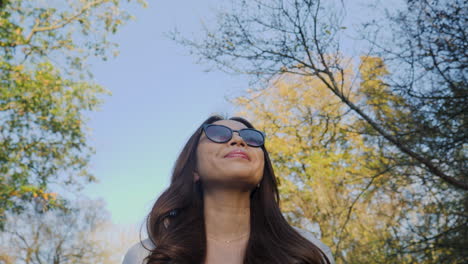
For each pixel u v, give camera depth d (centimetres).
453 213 690
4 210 1089
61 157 1180
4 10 1071
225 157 183
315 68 639
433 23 599
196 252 176
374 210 941
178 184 205
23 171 1110
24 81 1090
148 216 205
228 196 184
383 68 653
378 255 852
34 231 1816
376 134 660
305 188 1264
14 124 1121
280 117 890
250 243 181
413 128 616
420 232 732
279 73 659
